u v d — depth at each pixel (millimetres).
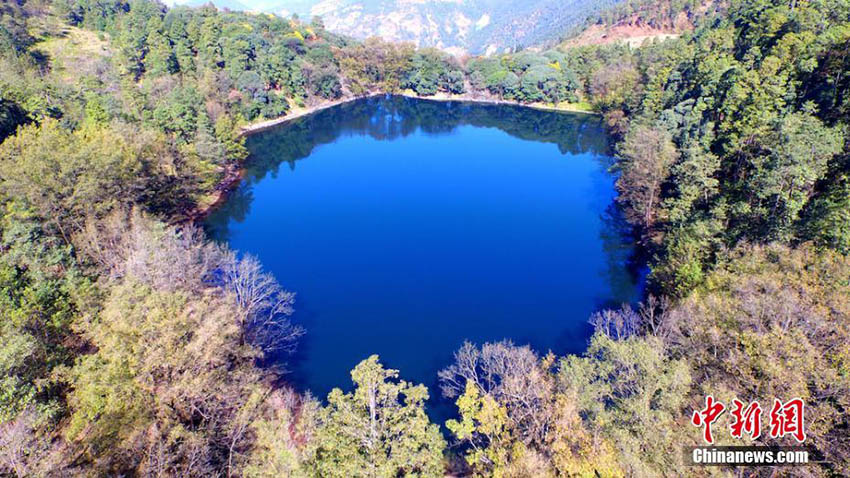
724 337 32938
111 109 93188
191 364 33250
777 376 27297
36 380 30234
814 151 49344
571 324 58000
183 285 43312
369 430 29172
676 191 70000
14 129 71938
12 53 119125
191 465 28859
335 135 159125
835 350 29375
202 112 101938
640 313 54688
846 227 39344
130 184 63344
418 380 48219
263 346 49312
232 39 165125
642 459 25281
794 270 37375
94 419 29359
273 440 28109
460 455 37531
